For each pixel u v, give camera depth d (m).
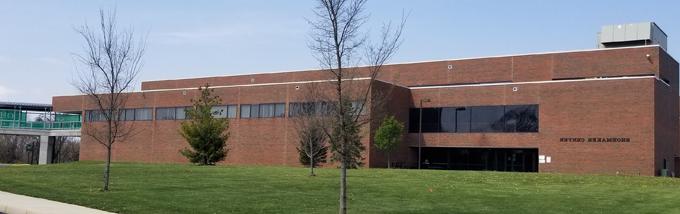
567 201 18.91
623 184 28.05
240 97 56.75
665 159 47.78
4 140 106.81
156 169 33.81
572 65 53.31
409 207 16.89
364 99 13.23
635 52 50.50
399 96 52.75
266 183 24.45
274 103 54.28
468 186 24.66
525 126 49.16
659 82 46.25
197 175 29.12
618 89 45.31
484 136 50.97
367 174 32.19
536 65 55.03
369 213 15.54
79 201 17.06
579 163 46.34
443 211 16.08
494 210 16.39
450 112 52.78
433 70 60.34
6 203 16.41
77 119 75.88
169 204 16.77
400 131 48.16
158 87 79.69
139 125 63.19
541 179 30.16
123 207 15.89
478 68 57.97
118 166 37.16
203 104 53.41
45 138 75.38
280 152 53.22
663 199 20.31
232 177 27.94
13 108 78.88
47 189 20.70
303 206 16.73
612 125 45.31
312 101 32.94
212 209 15.80
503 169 51.47
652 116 43.94
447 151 53.88
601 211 16.44
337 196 19.58
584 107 46.56
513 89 49.97
